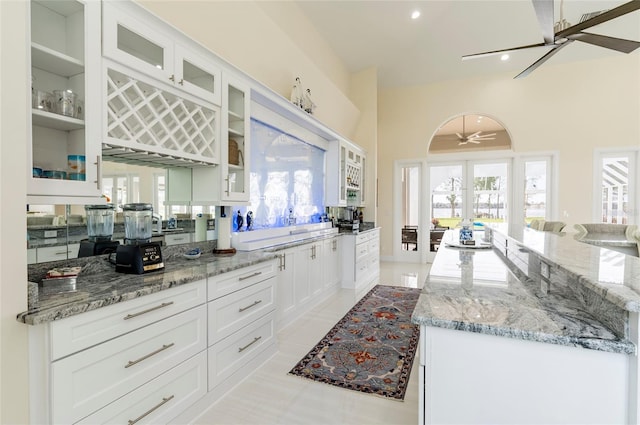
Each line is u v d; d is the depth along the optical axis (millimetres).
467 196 6652
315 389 2148
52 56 1454
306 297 3725
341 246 4855
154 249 1943
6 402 1168
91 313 1327
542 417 987
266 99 3193
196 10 2525
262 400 2027
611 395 921
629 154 5539
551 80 5914
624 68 5496
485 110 6355
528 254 1844
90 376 1323
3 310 1161
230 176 2561
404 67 6082
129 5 1727
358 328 3191
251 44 3143
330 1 4098
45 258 1636
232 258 2465
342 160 5348
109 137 1649
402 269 6309
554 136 5902
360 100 6258
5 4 1207
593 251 1624
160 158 2082
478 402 1055
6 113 1204
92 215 1855
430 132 6809
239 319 2230
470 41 5117
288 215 4082
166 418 1665
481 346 1050
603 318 1030
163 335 1651
